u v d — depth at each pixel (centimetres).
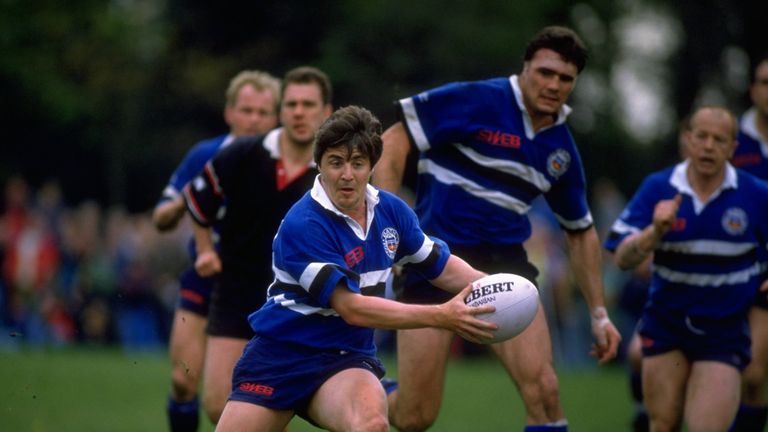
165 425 4044
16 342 6831
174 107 10156
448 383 5453
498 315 2245
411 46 9694
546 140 2852
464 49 9619
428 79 9775
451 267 2369
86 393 4819
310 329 2312
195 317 3384
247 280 3061
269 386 2320
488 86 2842
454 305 2203
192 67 9812
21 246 6850
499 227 2881
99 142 10081
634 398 3628
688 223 3088
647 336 3130
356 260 2281
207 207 3038
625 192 11600
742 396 3381
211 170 3034
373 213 2309
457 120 2825
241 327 3056
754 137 3647
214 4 10275
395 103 2844
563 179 2894
